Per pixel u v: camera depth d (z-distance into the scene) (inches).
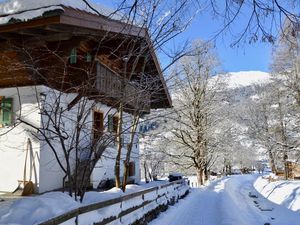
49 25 345.7
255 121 1302.9
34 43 380.8
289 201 676.1
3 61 422.9
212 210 524.1
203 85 1083.3
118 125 319.3
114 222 266.8
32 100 454.9
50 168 466.3
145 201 369.1
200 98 1071.6
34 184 448.8
